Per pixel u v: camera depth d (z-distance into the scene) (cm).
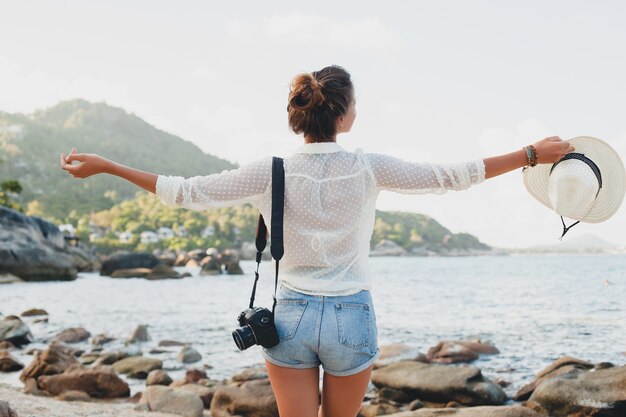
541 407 638
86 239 13738
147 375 941
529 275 5631
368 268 243
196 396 695
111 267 5872
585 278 4741
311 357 232
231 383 841
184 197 237
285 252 236
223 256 6644
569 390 627
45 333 1480
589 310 1947
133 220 15400
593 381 629
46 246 4994
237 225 15788
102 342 1294
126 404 723
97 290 3516
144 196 18025
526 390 725
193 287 3931
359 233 236
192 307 2303
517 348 1154
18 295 3003
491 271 6938
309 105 236
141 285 4166
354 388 236
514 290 3288
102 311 2122
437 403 720
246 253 14612
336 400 238
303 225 233
